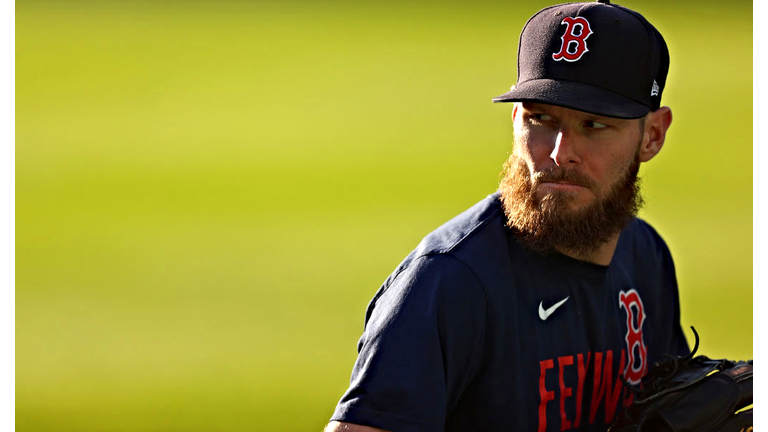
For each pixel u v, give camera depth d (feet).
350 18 294.05
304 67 232.94
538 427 20.86
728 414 22.30
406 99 201.16
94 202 129.49
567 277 21.63
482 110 189.57
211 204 129.18
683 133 160.25
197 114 188.65
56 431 59.26
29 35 251.19
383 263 101.14
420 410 18.65
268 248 107.96
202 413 61.93
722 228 109.40
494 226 21.21
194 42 257.55
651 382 23.04
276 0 323.98
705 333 76.07
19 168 147.54
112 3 300.61
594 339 22.22
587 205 20.59
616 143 20.76
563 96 19.98
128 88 207.31
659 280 26.53
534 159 20.72
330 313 84.64
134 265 101.60
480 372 20.27
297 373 70.69
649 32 21.27
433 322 19.17
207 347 76.74
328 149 162.61
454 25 280.10
